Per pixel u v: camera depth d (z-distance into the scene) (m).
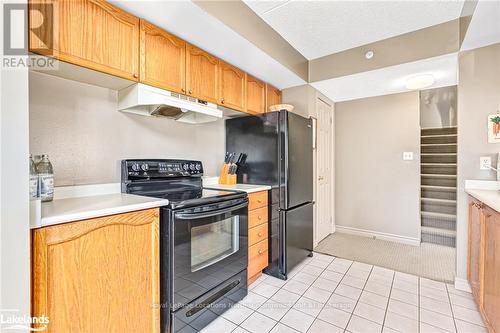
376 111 3.56
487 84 2.00
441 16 2.02
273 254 2.35
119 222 1.21
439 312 1.76
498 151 1.96
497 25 1.70
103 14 1.37
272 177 2.40
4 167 0.84
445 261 2.68
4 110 0.85
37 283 0.94
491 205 1.38
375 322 1.65
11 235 0.86
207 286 1.62
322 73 2.79
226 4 1.67
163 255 1.42
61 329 1.01
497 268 1.34
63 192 1.49
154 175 1.88
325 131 3.58
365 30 2.23
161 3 1.42
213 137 2.63
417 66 2.37
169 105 1.72
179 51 1.79
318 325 1.63
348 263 2.64
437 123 3.60
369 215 3.62
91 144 1.63
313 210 3.02
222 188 2.19
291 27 2.17
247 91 2.50
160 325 1.41
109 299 1.17
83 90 1.59
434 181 3.58
